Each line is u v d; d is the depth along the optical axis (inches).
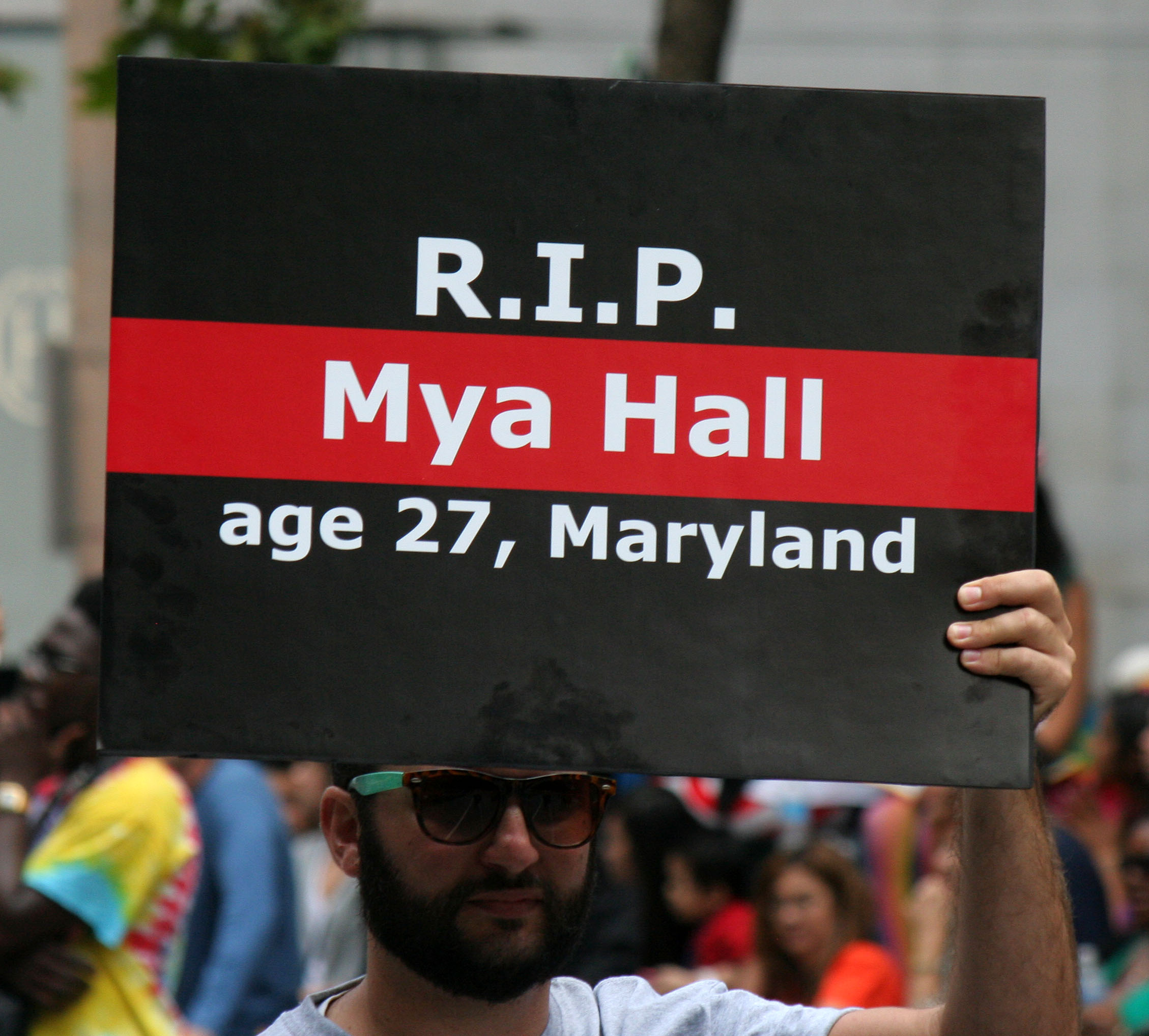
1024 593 297.9
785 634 297.9
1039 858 311.7
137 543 292.8
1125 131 2086.6
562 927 302.4
